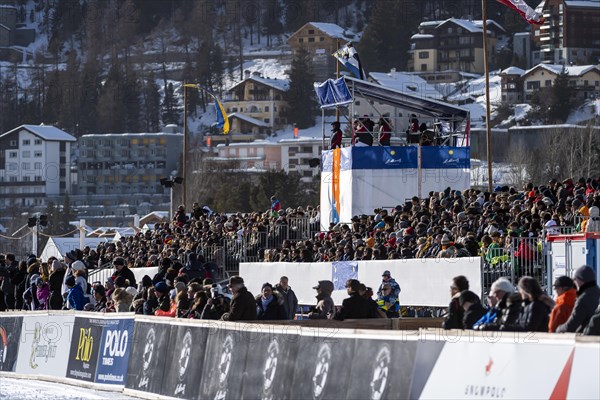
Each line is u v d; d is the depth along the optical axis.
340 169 80.12
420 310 50.75
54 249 142.50
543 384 21.59
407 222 59.22
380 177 77.88
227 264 77.56
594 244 41.25
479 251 49.12
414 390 24.69
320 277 58.34
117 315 41.06
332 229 69.81
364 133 79.56
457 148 78.88
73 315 44.88
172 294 44.22
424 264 49.53
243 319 35.41
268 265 63.97
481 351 23.06
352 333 27.20
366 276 54.00
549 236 43.25
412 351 24.97
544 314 25.41
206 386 33.78
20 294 62.56
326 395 27.84
